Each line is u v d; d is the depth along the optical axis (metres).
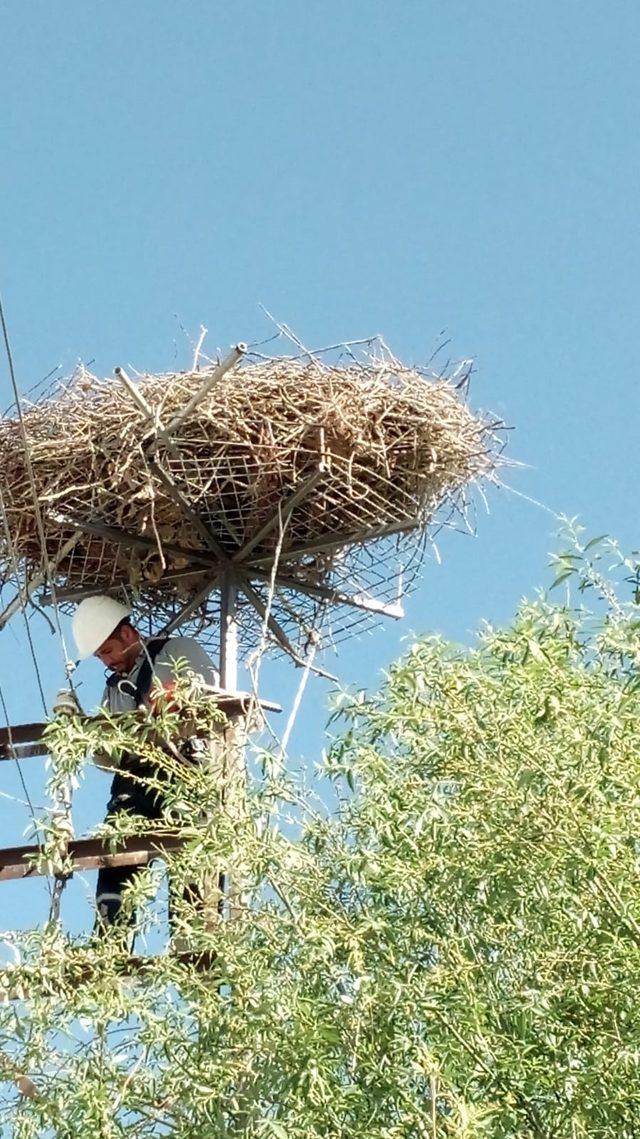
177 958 9.18
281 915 8.97
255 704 10.66
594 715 8.59
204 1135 8.29
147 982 9.05
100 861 10.51
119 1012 8.73
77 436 12.12
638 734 8.78
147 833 9.62
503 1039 8.32
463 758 8.84
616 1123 8.01
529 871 8.48
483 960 8.61
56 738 9.81
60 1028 8.80
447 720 8.91
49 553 12.85
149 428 11.93
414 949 8.70
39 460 12.21
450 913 8.73
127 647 12.22
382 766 9.12
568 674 8.91
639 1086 8.05
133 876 9.78
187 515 12.40
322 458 12.01
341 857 8.97
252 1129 8.29
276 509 12.52
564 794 8.38
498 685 8.90
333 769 9.19
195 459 12.02
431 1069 7.93
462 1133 7.58
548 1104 8.21
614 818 8.34
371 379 12.38
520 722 8.68
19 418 11.91
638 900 8.41
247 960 8.73
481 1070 8.24
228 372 12.12
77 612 12.28
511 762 8.64
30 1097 8.74
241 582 13.05
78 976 9.27
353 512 12.70
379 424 12.29
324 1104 8.09
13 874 10.68
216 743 10.09
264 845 9.01
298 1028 8.22
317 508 12.59
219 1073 8.47
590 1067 8.06
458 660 9.16
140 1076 8.76
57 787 9.71
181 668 10.55
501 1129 8.03
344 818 9.24
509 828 8.50
